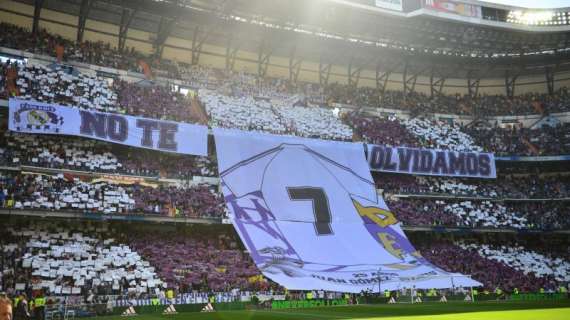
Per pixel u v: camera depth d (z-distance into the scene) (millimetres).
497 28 65625
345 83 73625
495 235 62125
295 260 44750
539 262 57125
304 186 52156
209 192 49375
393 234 52656
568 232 59344
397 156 59781
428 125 69125
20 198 39656
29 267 36969
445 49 70812
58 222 43156
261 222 47250
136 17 57438
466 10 64562
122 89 52688
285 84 66062
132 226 47062
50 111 43062
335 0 57625
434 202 60781
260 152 52750
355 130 63156
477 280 51969
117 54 56062
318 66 71750
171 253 43812
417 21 63156
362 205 53781
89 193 43281
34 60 49906
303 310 36688
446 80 77625
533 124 71250
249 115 57875
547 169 69188
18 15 52938
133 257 41469
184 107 55000
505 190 63625
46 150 44531
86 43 54594
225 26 57875
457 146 65938
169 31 57094
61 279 37188
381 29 64000
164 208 45188
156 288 39062
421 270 48375
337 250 47875
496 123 71938
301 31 63469
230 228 50625
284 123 59094
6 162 41625
